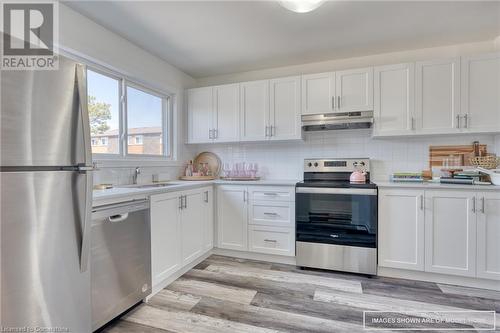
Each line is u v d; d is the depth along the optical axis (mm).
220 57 2961
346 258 2477
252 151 3457
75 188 1191
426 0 1933
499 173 2213
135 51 2623
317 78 2840
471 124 2385
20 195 990
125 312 1849
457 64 2414
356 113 2676
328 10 2057
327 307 1908
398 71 2582
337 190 2494
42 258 1068
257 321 1743
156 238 2088
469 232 2178
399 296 2061
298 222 2639
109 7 1979
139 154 2805
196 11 2049
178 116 3330
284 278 2408
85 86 1232
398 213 2354
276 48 2740
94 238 1549
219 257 2990
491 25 2303
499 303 1946
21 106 986
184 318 1783
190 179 3166
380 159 2951
